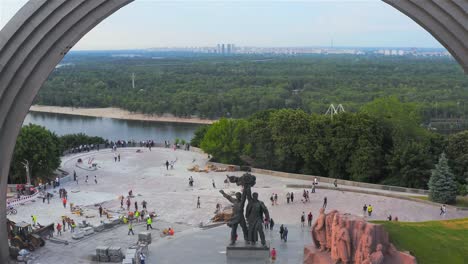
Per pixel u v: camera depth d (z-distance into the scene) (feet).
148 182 259.19
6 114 126.62
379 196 224.53
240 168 284.41
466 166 244.22
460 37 116.78
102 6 126.11
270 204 212.23
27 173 249.14
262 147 285.43
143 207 207.10
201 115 598.75
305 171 278.26
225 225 179.32
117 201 222.07
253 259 143.33
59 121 601.21
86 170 287.28
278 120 278.46
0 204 130.21
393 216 196.34
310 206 208.95
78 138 367.04
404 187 244.01
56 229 180.14
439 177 213.05
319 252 126.82
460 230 131.64
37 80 127.03
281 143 277.03
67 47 126.72
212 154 302.66
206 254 148.36
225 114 585.63
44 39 124.98
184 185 252.21
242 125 298.35
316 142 268.21
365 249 110.52
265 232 167.84
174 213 201.57
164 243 159.74
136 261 142.51
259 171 278.67
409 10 119.96
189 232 171.53
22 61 124.47
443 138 264.93
